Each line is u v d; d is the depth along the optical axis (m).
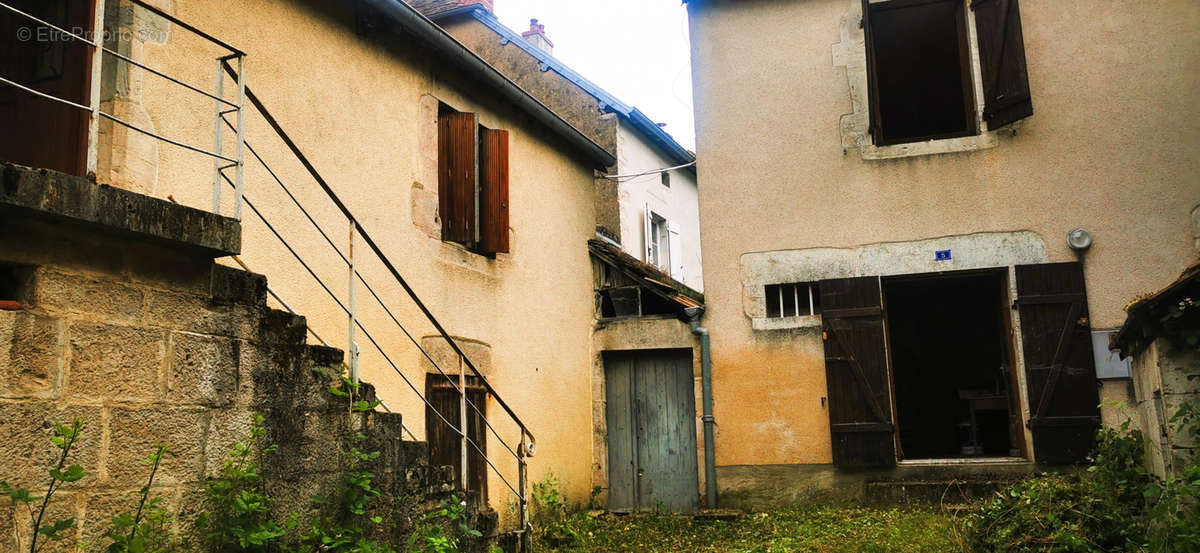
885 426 10.22
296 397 5.04
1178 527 5.44
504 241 9.75
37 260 3.91
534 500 9.98
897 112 13.71
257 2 6.93
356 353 5.61
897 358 14.34
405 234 8.38
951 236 10.48
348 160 7.73
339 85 7.71
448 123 9.23
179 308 4.47
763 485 10.56
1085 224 10.17
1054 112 10.41
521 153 10.61
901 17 11.17
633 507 11.38
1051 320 10.03
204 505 4.45
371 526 5.37
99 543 4.00
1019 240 10.30
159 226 4.24
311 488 5.03
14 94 6.11
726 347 10.94
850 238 10.74
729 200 11.14
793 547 8.12
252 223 6.62
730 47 11.41
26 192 3.68
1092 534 6.60
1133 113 10.23
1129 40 10.37
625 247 15.62
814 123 11.03
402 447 5.72
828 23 11.17
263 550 4.62
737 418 10.77
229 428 4.63
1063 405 9.85
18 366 3.79
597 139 15.70
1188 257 9.86
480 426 9.27
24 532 3.74
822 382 10.61
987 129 10.52
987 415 13.15
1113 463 6.98
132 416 4.19
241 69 4.91
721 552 8.47
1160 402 6.26
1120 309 9.95
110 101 5.73
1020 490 7.50
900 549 7.65
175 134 6.07
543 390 10.51
